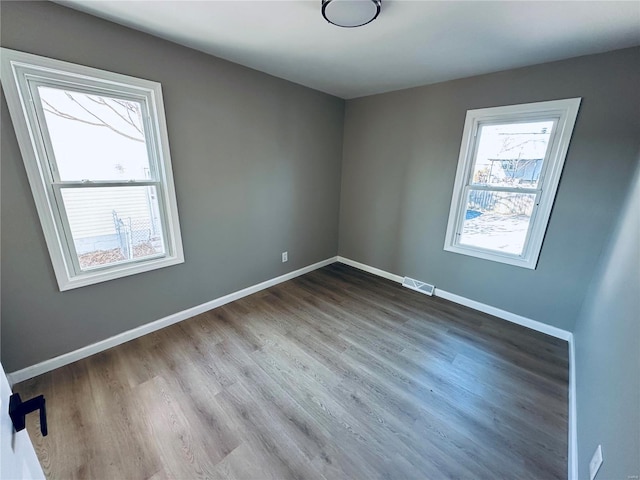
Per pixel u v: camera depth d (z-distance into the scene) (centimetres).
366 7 154
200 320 271
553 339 254
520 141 256
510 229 275
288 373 206
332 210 412
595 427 124
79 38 175
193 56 229
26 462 65
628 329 115
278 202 333
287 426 164
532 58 223
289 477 138
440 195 315
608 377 125
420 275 349
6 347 181
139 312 239
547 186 244
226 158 271
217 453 148
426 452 152
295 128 329
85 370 201
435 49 215
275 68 270
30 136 170
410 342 245
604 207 221
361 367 214
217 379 198
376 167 367
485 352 234
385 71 267
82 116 191
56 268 190
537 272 261
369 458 148
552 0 148
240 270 312
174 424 163
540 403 185
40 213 179
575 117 222
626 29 172
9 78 158
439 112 300
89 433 156
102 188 206
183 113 233
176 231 247
